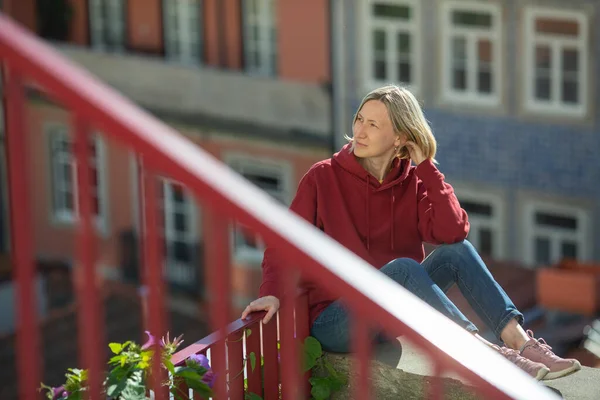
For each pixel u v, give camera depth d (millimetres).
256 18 29172
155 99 30594
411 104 4852
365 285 2586
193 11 30000
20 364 2447
